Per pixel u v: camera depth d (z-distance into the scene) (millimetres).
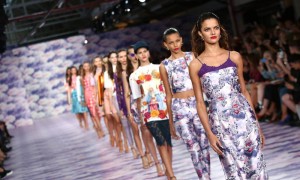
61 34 39250
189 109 6590
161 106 7699
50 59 28766
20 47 28625
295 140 9320
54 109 29062
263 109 11883
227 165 5066
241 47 16688
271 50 12734
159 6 29344
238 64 5066
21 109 26719
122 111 10633
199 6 28203
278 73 11523
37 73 28734
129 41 28828
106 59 11766
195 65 5070
